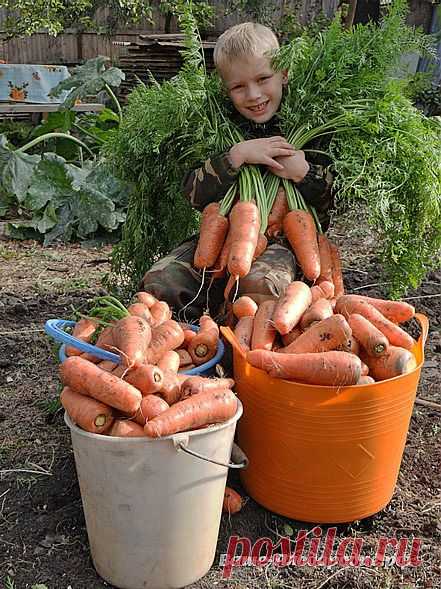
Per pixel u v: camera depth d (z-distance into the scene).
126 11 9.91
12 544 2.37
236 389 2.42
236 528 2.44
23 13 8.63
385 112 3.05
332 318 2.30
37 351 3.89
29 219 6.91
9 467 2.79
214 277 3.01
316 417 2.19
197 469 2.01
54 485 2.67
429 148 3.01
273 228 3.13
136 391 1.99
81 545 2.37
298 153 3.08
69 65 11.52
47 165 6.46
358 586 2.21
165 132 3.18
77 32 11.05
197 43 3.36
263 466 2.38
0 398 3.35
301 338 2.33
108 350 2.28
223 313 2.94
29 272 5.40
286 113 3.16
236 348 2.35
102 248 6.17
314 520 2.39
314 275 2.90
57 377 3.58
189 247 3.22
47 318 4.41
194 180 3.21
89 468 2.03
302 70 3.16
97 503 2.06
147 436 1.92
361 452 2.26
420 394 3.44
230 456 2.29
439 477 2.77
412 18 9.31
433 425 3.13
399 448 2.38
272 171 3.13
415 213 3.10
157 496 2.00
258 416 2.32
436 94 8.15
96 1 9.95
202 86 3.19
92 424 1.96
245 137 3.32
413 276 3.37
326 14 10.10
